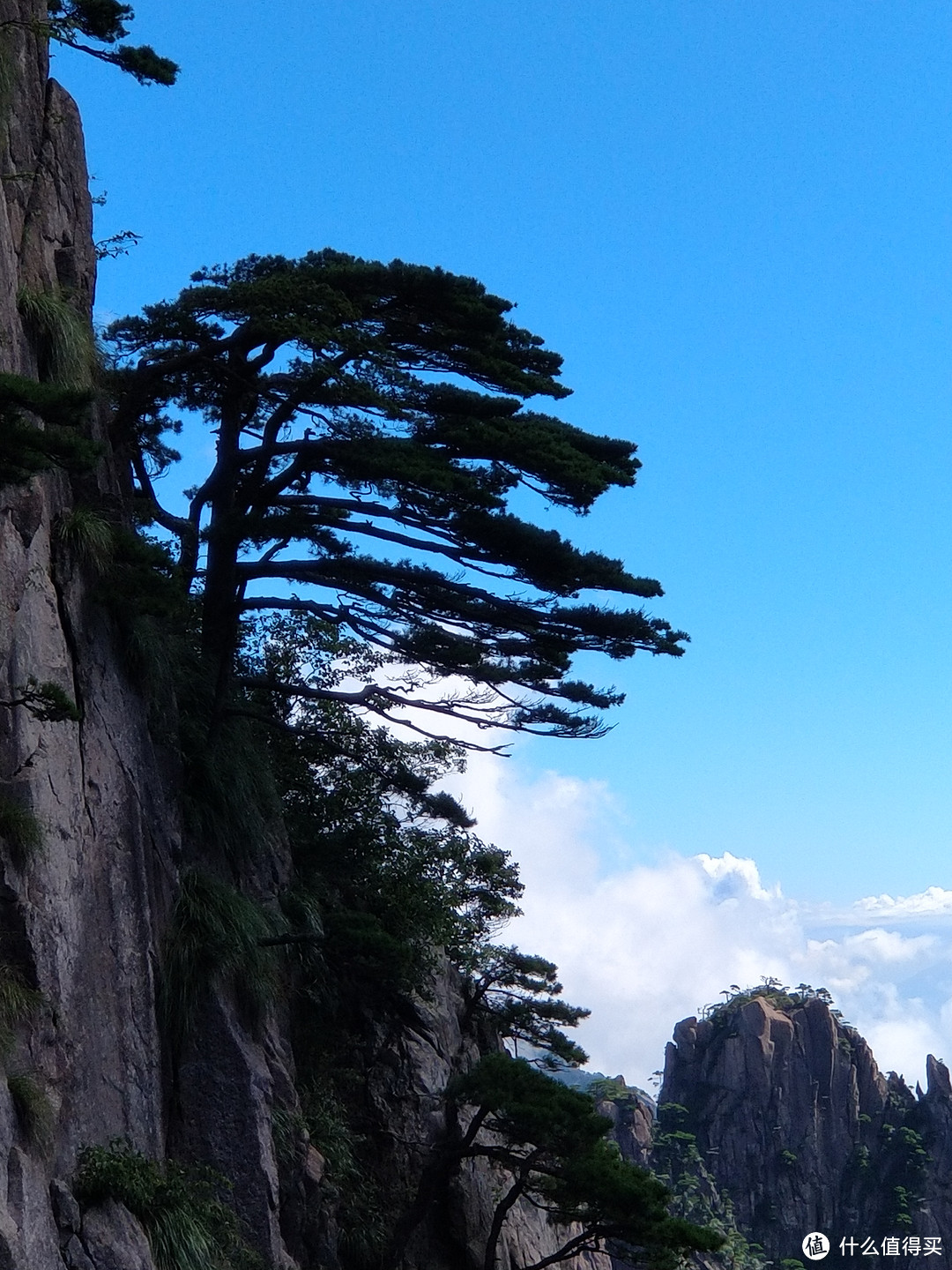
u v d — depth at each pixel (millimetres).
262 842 23547
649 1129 143000
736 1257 118188
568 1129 22750
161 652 21359
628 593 22016
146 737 20344
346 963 23703
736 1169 145125
